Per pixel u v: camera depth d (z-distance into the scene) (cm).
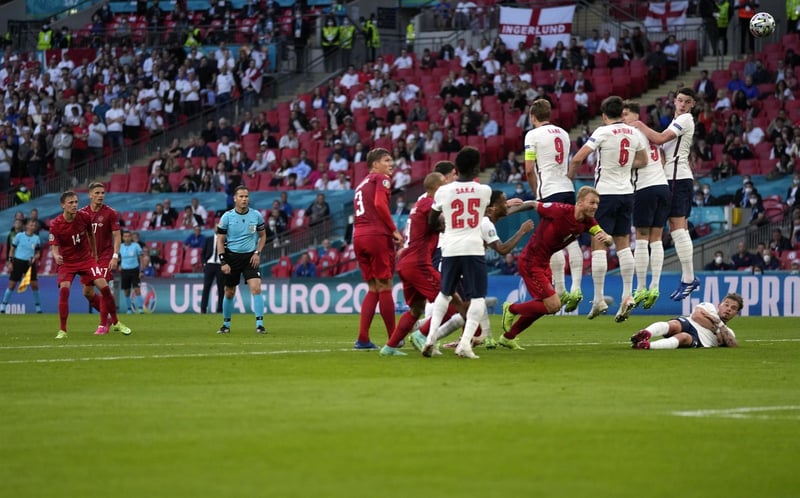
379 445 2703
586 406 3322
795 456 2611
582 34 14762
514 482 2330
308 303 10188
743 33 13450
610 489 2280
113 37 16075
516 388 3741
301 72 14850
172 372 4291
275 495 2206
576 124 12544
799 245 9794
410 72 14012
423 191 11381
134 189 13425
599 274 5709
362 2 16075
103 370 4391
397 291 9869
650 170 5734
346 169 12394
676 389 3738
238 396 3550
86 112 14375
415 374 4181
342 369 4359
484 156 12081
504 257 10212
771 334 6712
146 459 2558
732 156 11194
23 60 16088
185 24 16350
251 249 6981
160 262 11625
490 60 13488
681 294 5962
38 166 13988
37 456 2605
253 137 13388
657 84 13138
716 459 2573
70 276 6612
